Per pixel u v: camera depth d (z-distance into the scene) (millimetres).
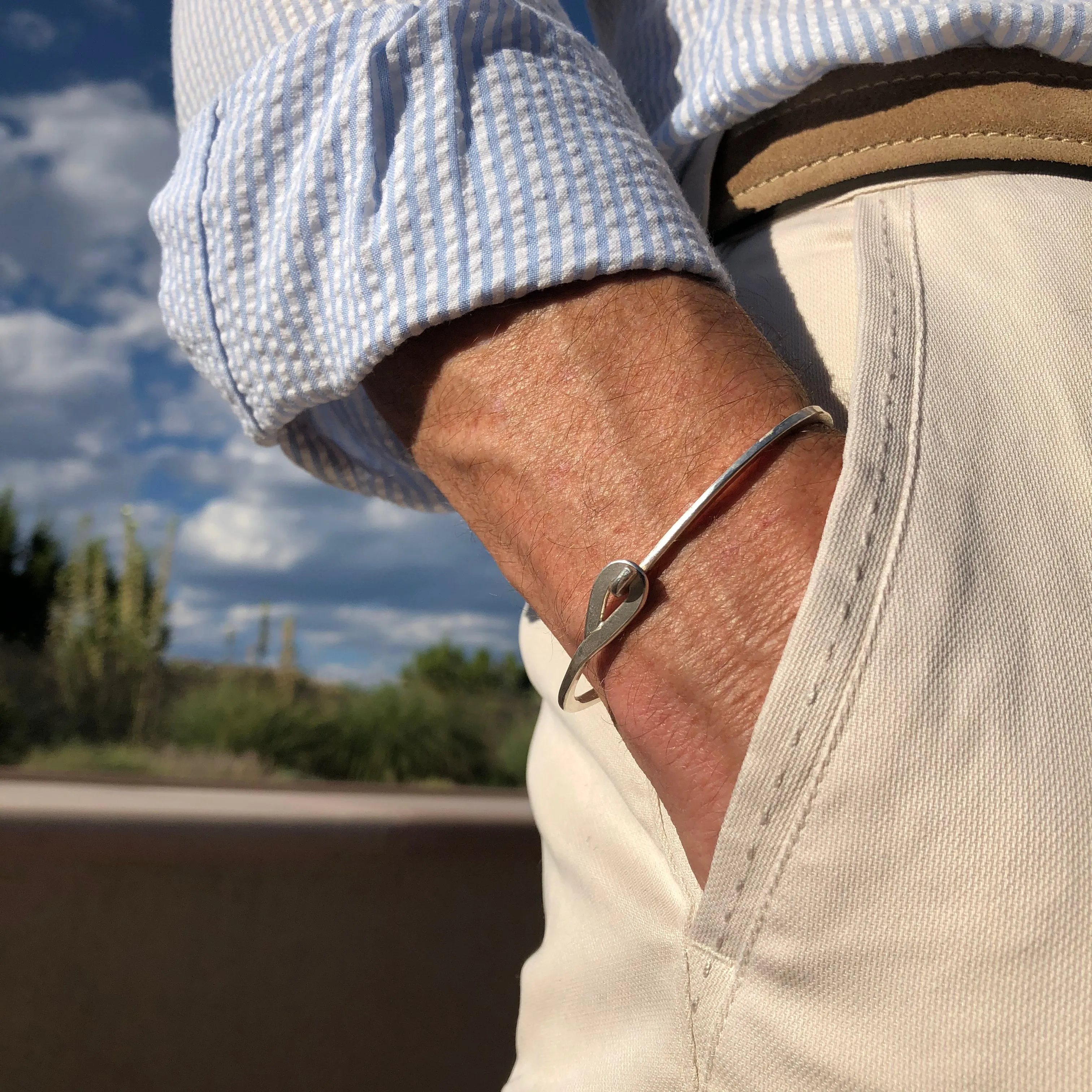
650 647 417
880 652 362
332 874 1061
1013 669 357
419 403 494
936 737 351
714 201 619
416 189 463
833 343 517
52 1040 915
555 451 444
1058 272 467
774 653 390
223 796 1104
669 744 418
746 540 405
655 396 434
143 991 958
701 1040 415
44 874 926
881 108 544
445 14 479
